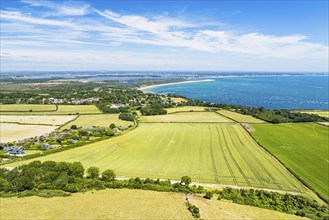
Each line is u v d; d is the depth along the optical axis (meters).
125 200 48.78
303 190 62.41
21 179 53.53
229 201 52.69
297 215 48.47
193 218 41.75
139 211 43.31
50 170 60.91
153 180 61.50
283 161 81.19
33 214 40.91
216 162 79.69
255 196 55.81
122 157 84.38
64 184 54.91
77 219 39.69
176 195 53.03
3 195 49.25
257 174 70.94
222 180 66.62
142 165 76.88
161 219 40.72
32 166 61.91
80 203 46.53
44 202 46.50
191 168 74.62
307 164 79.81
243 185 63.91
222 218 42.78
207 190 58.97
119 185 57.31
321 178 69.94
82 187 55.09
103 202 47.38
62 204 45.78
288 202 53.88
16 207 43.62
